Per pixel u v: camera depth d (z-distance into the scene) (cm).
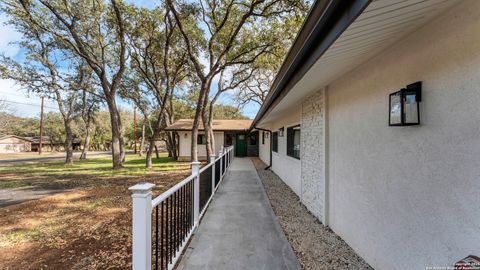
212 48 1188
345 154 321
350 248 306
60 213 507
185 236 313
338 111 347
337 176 351
